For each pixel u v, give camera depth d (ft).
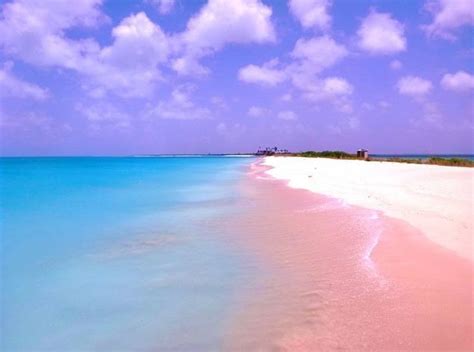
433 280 21.27
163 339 16.65
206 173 148.66
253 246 30.45
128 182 103.19
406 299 19.13
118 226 40.40
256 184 86.89
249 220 41.32
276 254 28.07
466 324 16.52
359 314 17.93
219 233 35.47
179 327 17.61
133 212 49.57
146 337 16.85
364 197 52.90
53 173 158.51
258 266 25.52
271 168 164.55
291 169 139.85
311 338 16.12
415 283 21.02
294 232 34.47
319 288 21.25
